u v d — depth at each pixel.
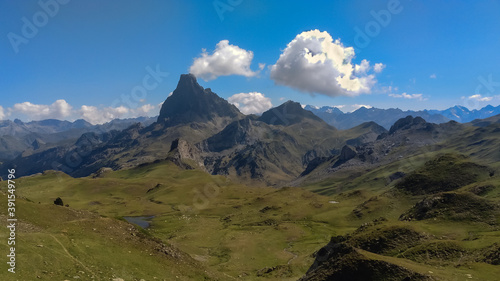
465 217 81.94
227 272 82.81
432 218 86.44
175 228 155.62
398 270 43.09
